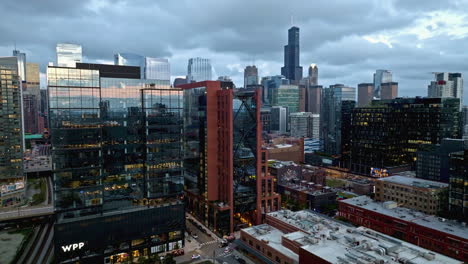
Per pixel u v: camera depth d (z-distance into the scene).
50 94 143.25
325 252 103.12
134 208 155.25
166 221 152.25
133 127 167.00
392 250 103.50
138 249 146.38
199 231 175.38
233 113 167.25
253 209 177.00
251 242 138.00
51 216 198.88
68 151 147.12
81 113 149.62
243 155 171.50
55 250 130.75
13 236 168.50
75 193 149.38
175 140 175.25
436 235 141.88
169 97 172.75
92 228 137.00
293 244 121.12
